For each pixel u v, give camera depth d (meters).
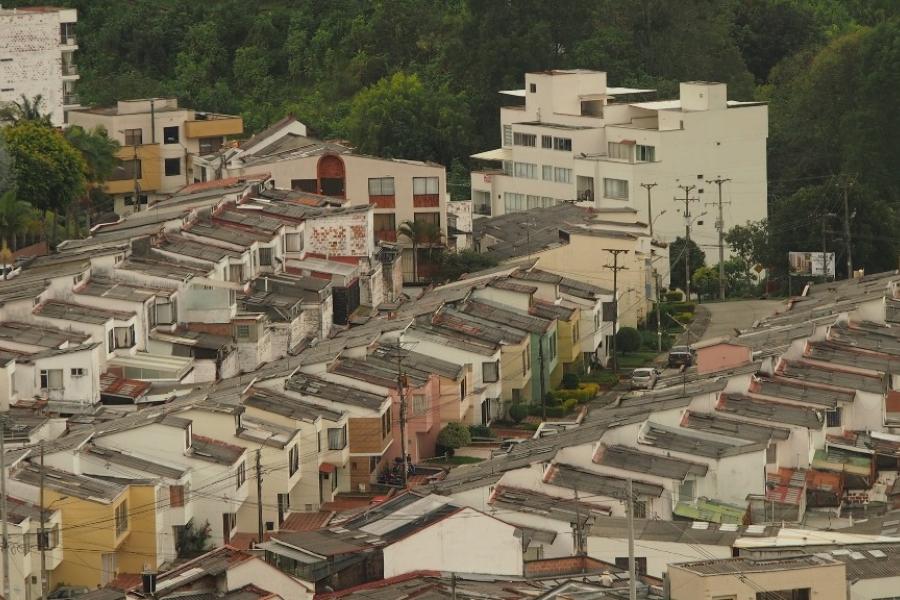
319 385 158.12
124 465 138.12
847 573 104.94
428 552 116.12
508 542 115.88
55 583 131.75
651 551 116.44
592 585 108.38
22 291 168.25
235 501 141.88
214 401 149.25
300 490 151.00
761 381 160.12
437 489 132.62
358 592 110.62
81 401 158.25
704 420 149.75
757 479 140.75
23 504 130.75
